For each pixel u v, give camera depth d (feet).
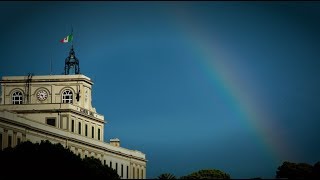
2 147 643.04
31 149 596.70
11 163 582.35
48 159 599.57
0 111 642.22
